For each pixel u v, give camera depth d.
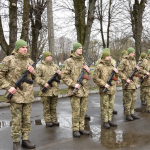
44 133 3.87
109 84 4.14
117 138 3.51
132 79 4.78
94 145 3.19
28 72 3.25
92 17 8.85
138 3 13.10
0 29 8.38
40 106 6.74
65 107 6.47
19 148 3.03
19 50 3.13
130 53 4.92
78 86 3.51
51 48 7.25
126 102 4.82
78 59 3.70
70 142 3.34
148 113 5.50
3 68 3.00
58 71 4.29
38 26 14.30
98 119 4.95
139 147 3.09
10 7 7.89
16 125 3.06
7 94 2.94
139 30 13.31
